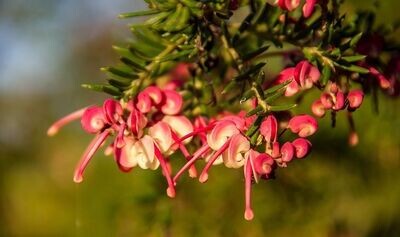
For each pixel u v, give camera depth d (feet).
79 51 2.89
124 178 1.64
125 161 1.09
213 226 1.56
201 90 1.19
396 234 1.59
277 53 1.20
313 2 1.08
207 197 1.56
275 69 1.42
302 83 1.08
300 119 1.06
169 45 1.17
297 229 1.56
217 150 1.06
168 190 1.07
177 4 1.10
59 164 2.30
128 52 1.18
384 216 1.59
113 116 1.08
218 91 1.21
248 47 1.22
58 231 2.23
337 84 1.11
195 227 1.56
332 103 1.09
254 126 1.05
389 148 1.56
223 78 1.21
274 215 1.56
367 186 1.57
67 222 2.22
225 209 1.56
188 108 1.19
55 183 2.28
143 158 1.09
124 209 1.62
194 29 1.11
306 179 1.56
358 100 1.09
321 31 1.15
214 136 1.06
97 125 1.08
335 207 1.57
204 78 1.20
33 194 2.28
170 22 1.10
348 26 1.16
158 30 1.11
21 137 2.67
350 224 1.58
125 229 1.62
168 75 1.22
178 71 1.22
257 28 1.18
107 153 1.15
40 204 2.26
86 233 1.66
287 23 1.17
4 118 2.92
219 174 1.56
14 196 2.31
